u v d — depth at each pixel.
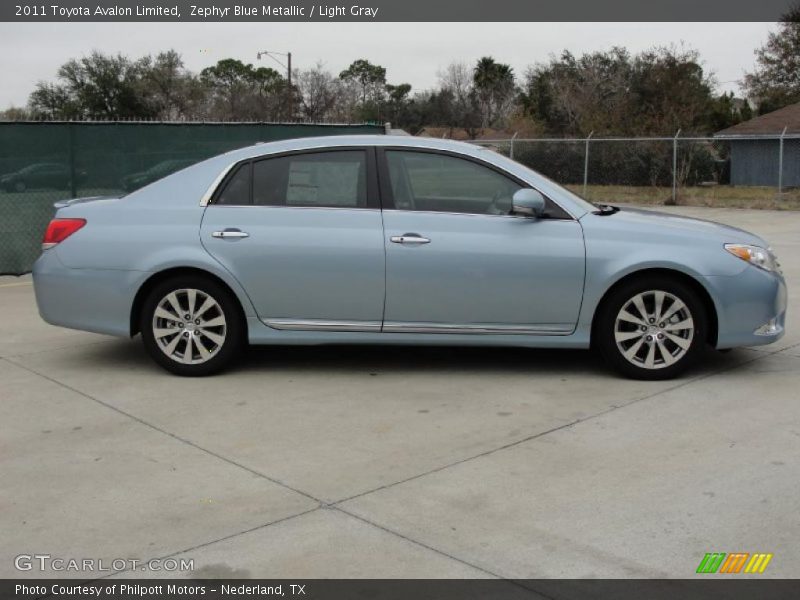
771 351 7.14
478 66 64.88
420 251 6.21
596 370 6.62
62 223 6.52
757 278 6.22
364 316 6.33
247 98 48.62
